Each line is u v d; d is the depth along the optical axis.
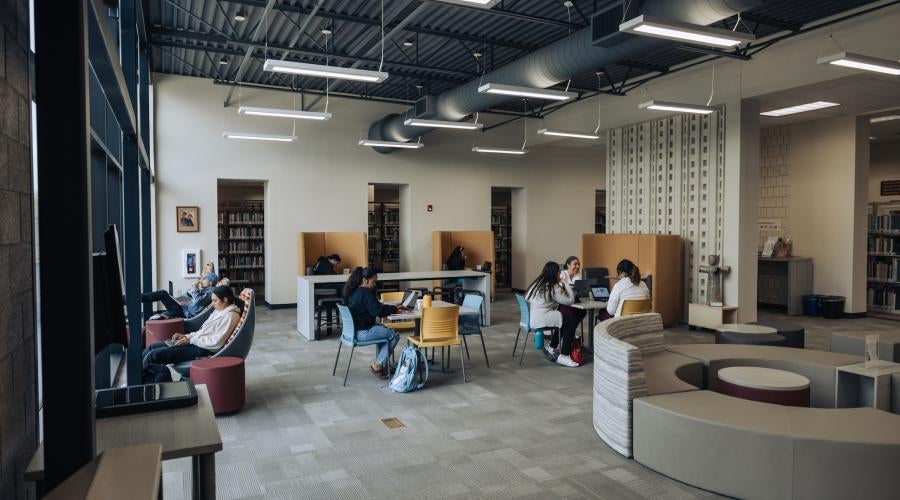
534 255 16.06
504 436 4.85
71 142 1.87
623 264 7.37
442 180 14.80
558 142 14.21
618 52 6.51
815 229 12.27
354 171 13.72
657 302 10.21
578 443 4.68
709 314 9.73
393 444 4.67
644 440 4.17
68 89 1.86
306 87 12.87
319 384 6.51
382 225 15.32
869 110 10.98
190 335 6.01
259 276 14.10
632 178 11.80
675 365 5.20
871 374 4.62
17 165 2.14
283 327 10.51
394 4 7.93
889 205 12.61
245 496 3.75
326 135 13.39
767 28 8.46
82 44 1.88
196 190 12.21
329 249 13.11
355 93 13.41
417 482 3.97
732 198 9.78
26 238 2.26
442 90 12.70
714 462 3.72
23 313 2.21
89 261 1.91
